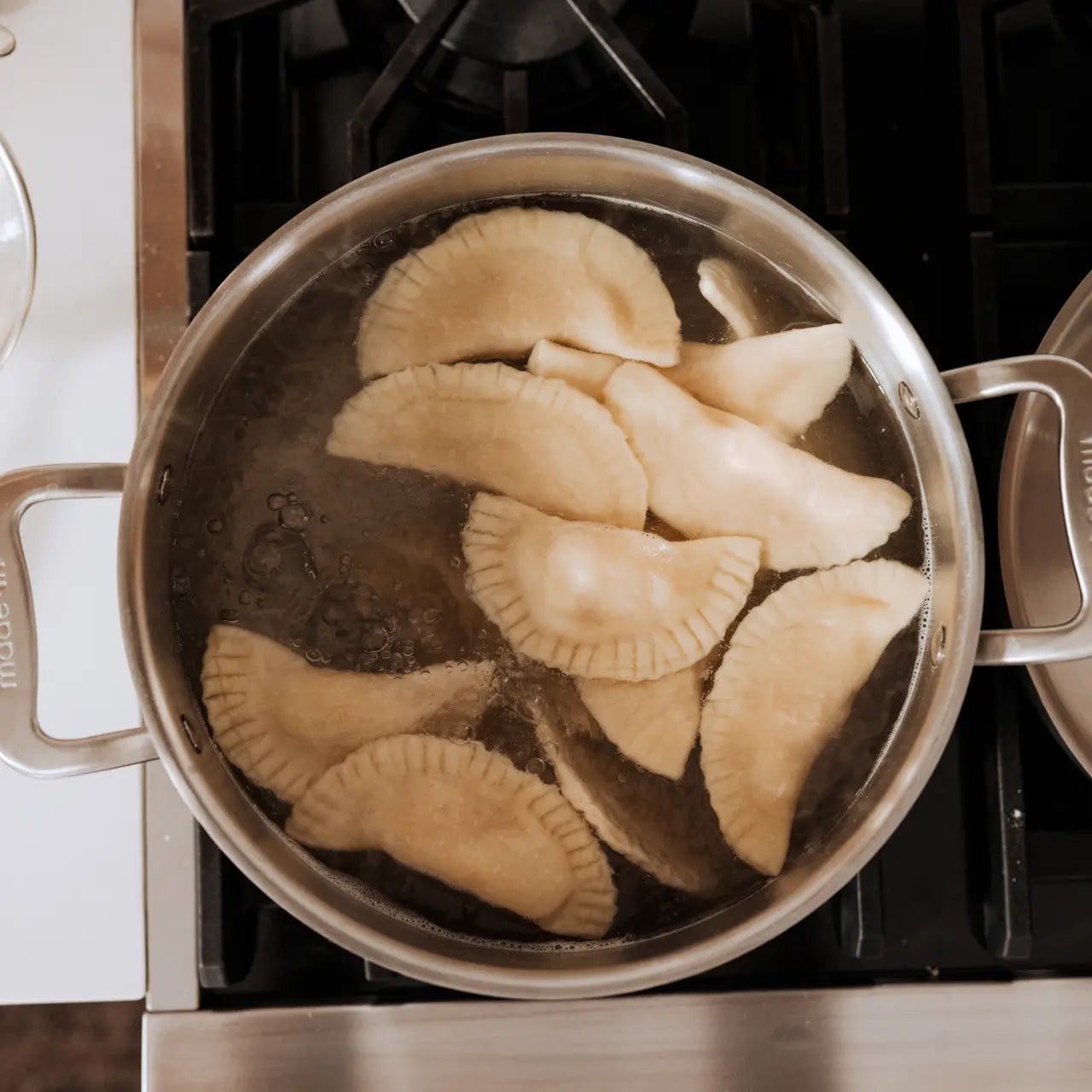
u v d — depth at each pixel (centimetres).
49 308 63
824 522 52
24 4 63
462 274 52
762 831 50
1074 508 49
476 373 51
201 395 50
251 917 62
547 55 64
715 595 51
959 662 48
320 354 52
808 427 53
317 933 62
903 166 66
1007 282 63
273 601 51
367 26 66
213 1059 60
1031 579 60
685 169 50
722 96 66
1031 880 61
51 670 61
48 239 63
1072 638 49
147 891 61
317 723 50
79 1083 73
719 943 47
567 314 53
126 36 64
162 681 48
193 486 51
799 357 53
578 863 50
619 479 52
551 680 50
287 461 51
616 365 52
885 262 65
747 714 51
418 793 50
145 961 61
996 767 59
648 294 53
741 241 54
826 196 59
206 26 59
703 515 52
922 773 48
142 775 62
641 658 51
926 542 52
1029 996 61
